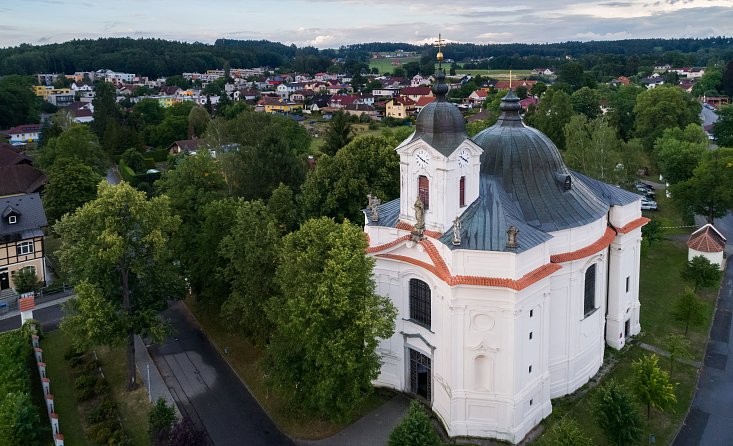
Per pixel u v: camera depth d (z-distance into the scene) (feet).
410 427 128.98
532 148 172.24
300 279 150.92
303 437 157.79
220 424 164.25
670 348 176.96
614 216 188.55
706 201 298.56
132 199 171.32
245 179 311.68
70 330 168.04
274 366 157.48
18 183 364.38
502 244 145.28
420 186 160.35
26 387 171.22
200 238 218.59
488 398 150.61
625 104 557.74
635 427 139.85
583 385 175.42
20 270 253.65
